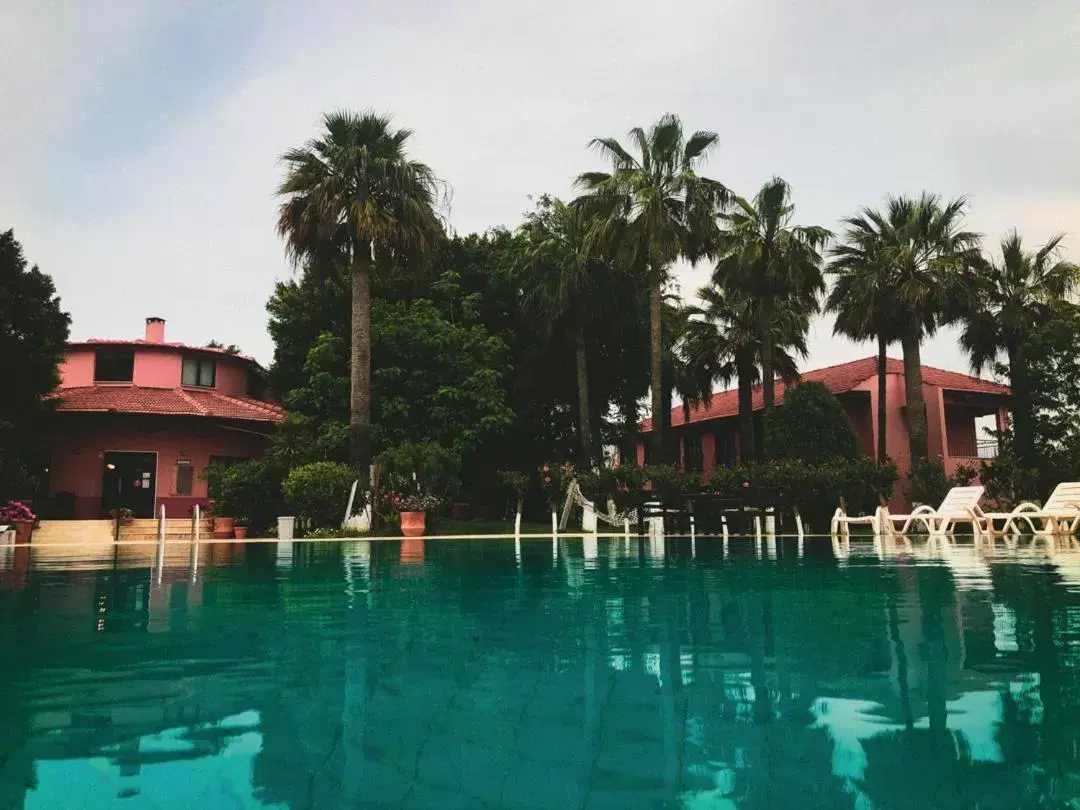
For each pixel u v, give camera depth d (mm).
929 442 28609
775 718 2383
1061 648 3381
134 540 19625
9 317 19312
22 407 20094
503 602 5172
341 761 2041
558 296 23328
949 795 1777
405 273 24750
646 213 20797
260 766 2008
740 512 16312
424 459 19500
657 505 17500
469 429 23031
